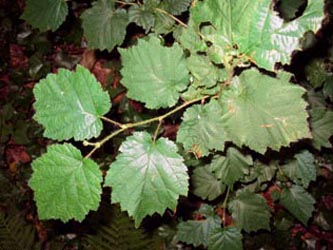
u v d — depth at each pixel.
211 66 0.41
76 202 0.36
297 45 0.33
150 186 0.38
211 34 0.39
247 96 0.37
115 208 0.85
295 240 0.96
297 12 0.65
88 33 0.62
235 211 0.75
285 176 0.78
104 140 0.38
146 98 0.41
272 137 0.36
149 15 0.60
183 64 0.41
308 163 0.76
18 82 1.09
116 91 0.99
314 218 0.98
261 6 0.33
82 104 0.37
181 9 0.60
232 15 0.34
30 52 1.11
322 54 0.79
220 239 0.73
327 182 0.96
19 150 1.06
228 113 0.37
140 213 0.38
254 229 0.75
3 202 1.00
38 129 1.02
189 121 0.42
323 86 0.81
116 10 0.61
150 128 0.87
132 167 0.37
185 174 0.38
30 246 0.87
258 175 0.73
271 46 0.33
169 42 0.74
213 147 0.42
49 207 0.36
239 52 0.35
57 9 0.59
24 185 1.02
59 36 1.10
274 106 0.36
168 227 0.94
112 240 0.86
